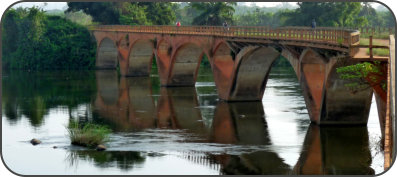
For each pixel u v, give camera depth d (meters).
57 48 117.44
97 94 70.31
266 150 38.44
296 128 45.50
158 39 78.94
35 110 57.44
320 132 43.66
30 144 41.12
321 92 46.91
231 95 60.25
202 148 39.22
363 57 36.19
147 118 51.78
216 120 49.97
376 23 124.50
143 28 88.19
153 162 35.59
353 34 37.12
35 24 118.06
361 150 38.00
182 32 72.00
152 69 111.25
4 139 42.94
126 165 34.88
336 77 43.62
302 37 46.59
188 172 33.28
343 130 44.19
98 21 130.25
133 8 126.75
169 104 60.22
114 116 53.12
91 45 119.56
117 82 84.75
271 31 52.03
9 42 120.00
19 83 85.44
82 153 38.19
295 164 34.97
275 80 79.25
